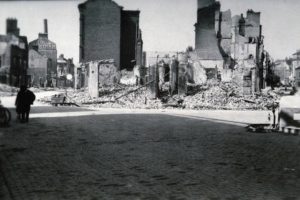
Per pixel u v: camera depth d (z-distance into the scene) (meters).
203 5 53.69
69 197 6.64
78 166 9.21
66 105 32.94
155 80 36.56
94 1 57.31
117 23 57.62
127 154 10.92
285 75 41.94
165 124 19.34
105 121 20.25
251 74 40.69
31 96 18.92
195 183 7.73
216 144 13.09
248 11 51.69
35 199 6.49
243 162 9.97
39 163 9.47
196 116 24.91
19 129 16.20
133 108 32.03
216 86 40.94
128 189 7.22
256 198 6.74
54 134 14.83
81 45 57.34
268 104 35.03
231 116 25.39
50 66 49.88
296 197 6.81
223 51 53.19
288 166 9.52
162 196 6.79
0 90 29.36
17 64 24.77
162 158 10.38
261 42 49.50
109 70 50.84
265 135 15.88
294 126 17.52
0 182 7.57
